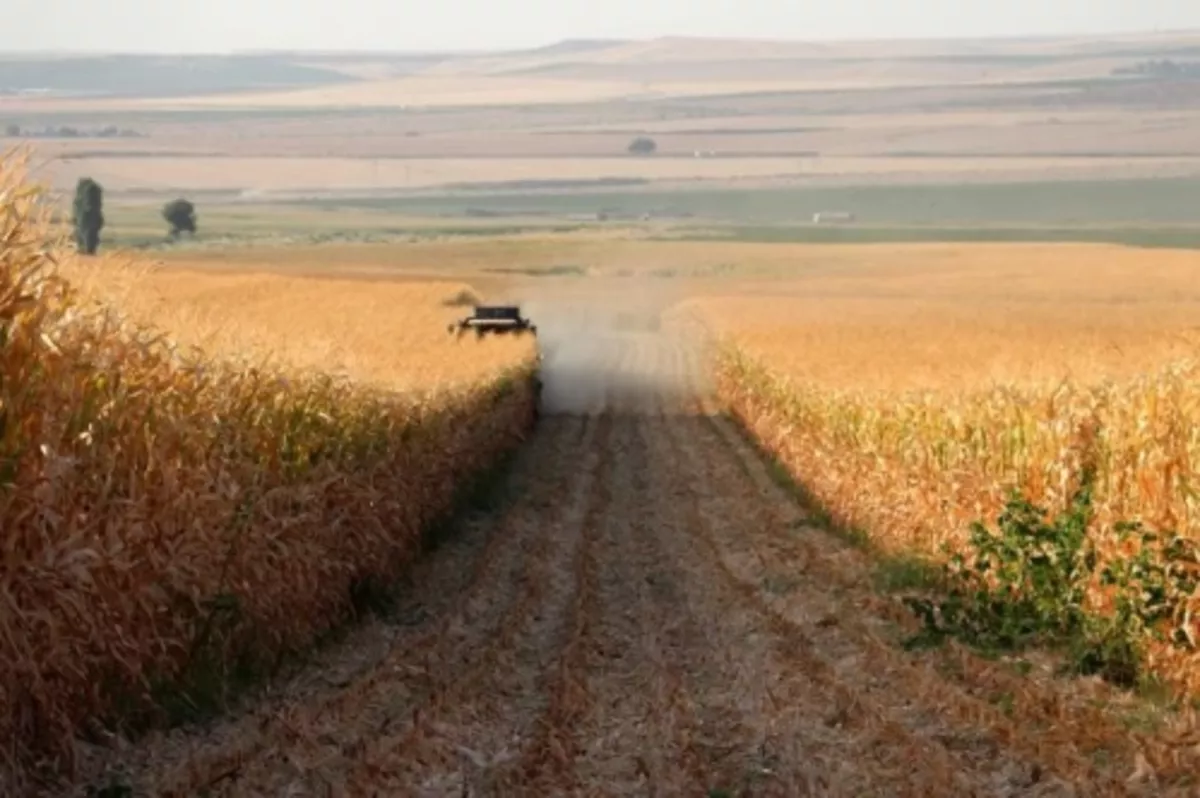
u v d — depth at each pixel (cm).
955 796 2661
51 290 2733
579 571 5475
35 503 2586
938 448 5434
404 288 19525
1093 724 3100
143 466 3077
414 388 5947
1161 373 4097
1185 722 3072
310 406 4203
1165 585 3397
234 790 2684
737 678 3728
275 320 8306
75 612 2709
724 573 5469
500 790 2778
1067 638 3891
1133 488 3806
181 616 3234
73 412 2817
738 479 8525
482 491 7425
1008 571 4156
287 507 3862
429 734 3116
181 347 3684
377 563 4669
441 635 4244
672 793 2762
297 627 3816
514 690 3656
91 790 2634
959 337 12075
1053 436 4403
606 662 3972
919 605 4184
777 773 2884
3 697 2531
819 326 15250
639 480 8500
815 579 5259
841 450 6844
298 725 3105
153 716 3022
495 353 9738
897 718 3244
